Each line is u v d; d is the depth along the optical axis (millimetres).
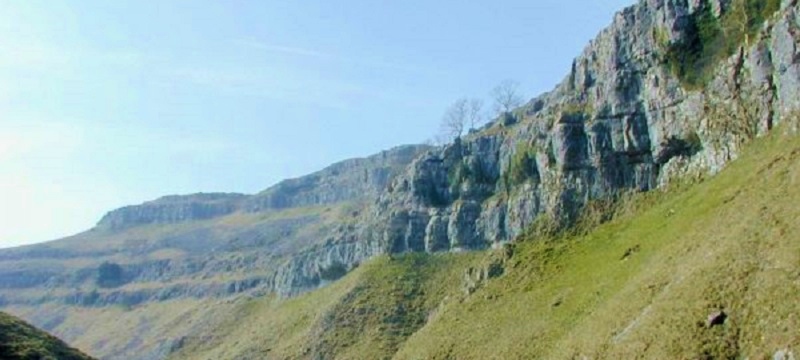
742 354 91750
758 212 117312
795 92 151125
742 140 166750
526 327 161625
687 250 131375
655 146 198375
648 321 111562
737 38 182750
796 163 126125
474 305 193625
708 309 101750
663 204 183500
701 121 184250
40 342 135875
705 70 189000
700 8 194375
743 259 107250
